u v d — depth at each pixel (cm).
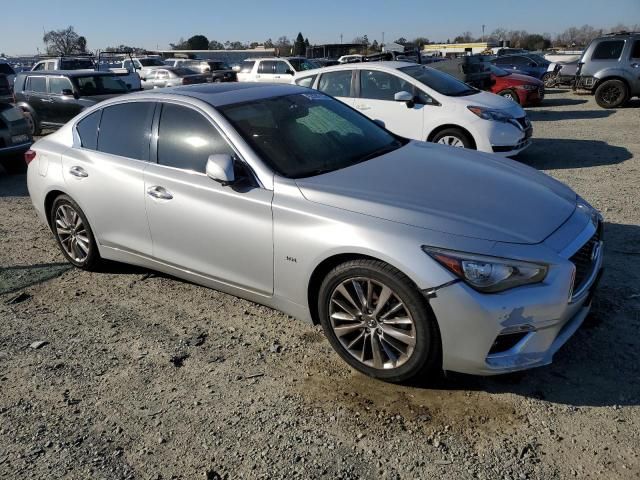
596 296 395
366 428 283
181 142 399
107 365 351
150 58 3020
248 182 358
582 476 245
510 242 287
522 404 294
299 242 327
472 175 360
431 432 278
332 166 372
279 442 277
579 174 777
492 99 859
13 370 350
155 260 423
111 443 282
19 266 521
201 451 274
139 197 412
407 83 863
